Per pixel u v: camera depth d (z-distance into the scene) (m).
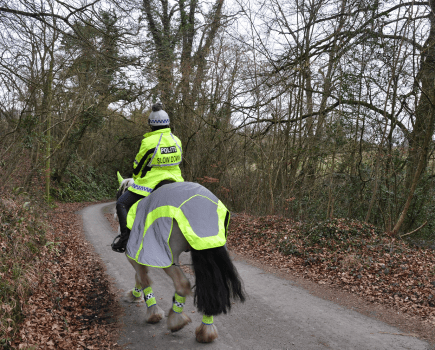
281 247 9.28
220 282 3.55
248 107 16.28
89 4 10.37
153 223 3.83
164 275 7.30
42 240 8.42
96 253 9.71
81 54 13.44
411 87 10.67
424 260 7.39
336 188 12.66
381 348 4.06
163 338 4.36
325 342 4.24
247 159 17.58
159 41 18.59
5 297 4.71
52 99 15.74
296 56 14.27
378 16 11.26
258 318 5.00
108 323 4.88
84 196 30.45
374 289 6.14
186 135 20.31
